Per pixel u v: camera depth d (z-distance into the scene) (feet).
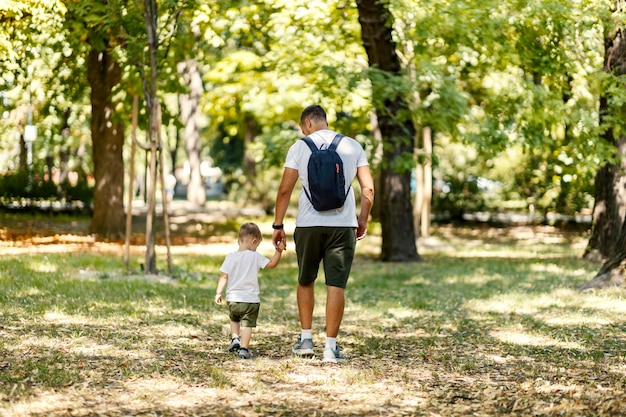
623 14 44.68
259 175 111.96
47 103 71.31
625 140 51.49
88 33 48.08
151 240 40.22
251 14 53.06
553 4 44.65
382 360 20.93
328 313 20.33
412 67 50.67
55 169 149.38
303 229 20.31
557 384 18.10
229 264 21.42
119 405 15.69
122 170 68.18
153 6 39.78
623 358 21.11
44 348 20.89
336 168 20.03
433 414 15.51
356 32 57.06
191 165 124.06
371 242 74.69
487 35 45.65
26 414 14.76
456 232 88.38
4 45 41.24
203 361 20.16
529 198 97.81
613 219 53.47
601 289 34.86
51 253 51.19
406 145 53.47
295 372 19.03
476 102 63.46
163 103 58.54
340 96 48.44
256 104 62.08
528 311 30.35
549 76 48.78
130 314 27.55
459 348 22.86
